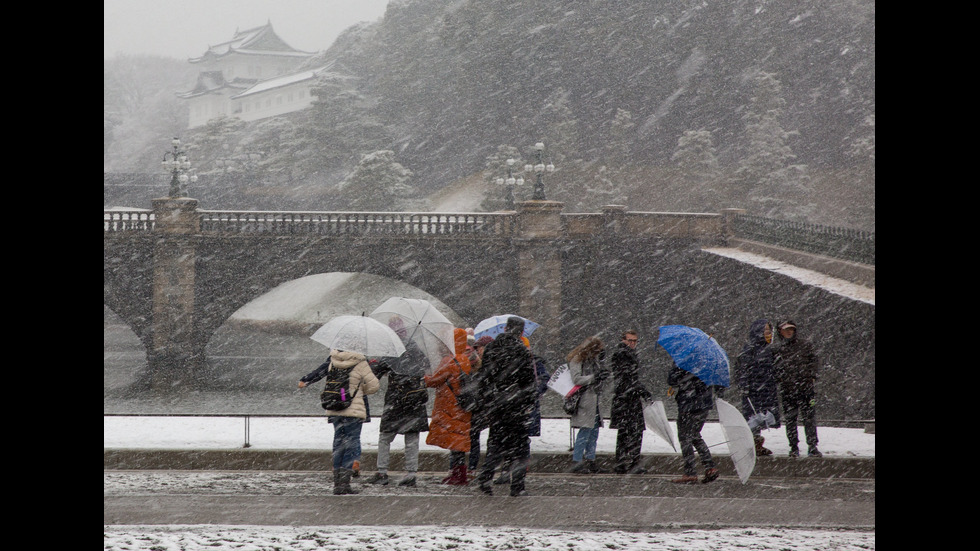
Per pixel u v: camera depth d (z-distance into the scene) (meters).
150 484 10.20
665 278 39.91
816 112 82.00
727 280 36.00
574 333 39.84
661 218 39.88
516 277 39.56
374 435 12.87
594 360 11.23
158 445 11.81
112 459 11.57
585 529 7.59
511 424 9.41
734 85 83.81
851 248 29.38
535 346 39.03
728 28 85.56
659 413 10.78
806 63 83.94
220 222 38.84
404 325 10.06
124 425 13.16
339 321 9.66
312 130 91.75
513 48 88.75
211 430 12.87
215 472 11.30
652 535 7.13
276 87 113.12
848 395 25.34
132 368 49.12
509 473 10.53
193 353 38.72
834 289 27.09
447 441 10.25
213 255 38.88
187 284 38.41
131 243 38.31
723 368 10.37
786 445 12.70
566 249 40.03
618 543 6.73
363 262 39.31
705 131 77.12
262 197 83.25
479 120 88.00
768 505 8.80
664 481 10.68
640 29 86.62
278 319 70.25
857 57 81.81
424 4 103.44
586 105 85.44
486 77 89.44
